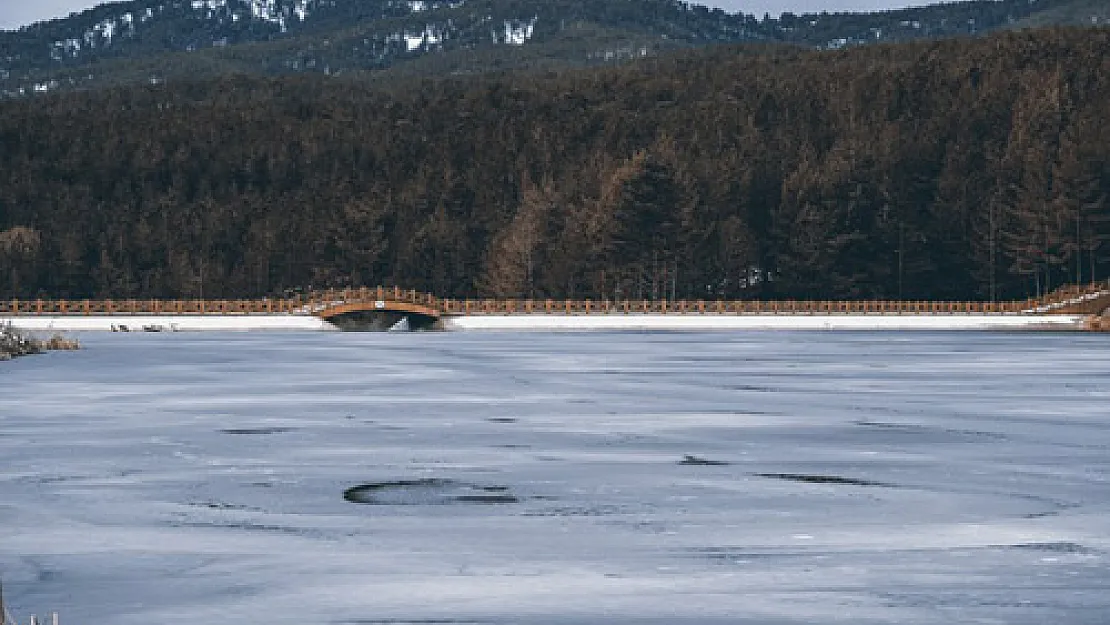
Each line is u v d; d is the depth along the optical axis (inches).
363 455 2119.8
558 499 1691.7
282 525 1517.0
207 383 3705.7
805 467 1982.0
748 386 3575.3
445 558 1338.6
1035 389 3462.1
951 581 1238.9
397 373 4158.5
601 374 4092.0
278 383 3710.6
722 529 1487.5
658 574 1268.5
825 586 1222.3
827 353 5472.4
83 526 1514.5
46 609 1148.5
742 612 1133.1
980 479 1859.0
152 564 1316.4
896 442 2292.1
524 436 2383.1
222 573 1275.8
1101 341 6786.4
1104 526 1503.4
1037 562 1318.9
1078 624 1098.1
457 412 2834.6
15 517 1569.9
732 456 2106.3
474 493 1739.7
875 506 1637.6
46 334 7652.6
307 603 1163.9
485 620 1111.0
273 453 2143.2
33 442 2293.3
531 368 4421.8
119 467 1982.0
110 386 3590.1
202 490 1766.7
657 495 1721.2
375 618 1118.4
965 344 6417.3
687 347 6082.7
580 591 1203.2
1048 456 2106.3
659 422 2623.0
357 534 1464.1
